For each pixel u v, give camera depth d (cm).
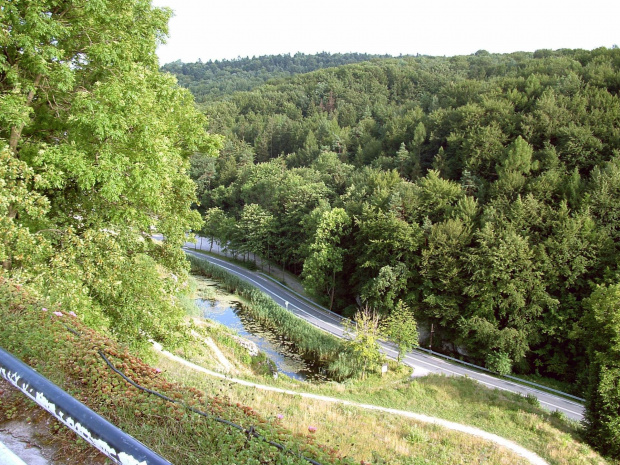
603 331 2891
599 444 2512
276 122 12812
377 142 8750
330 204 6900
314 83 16150
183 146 2130
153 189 1495
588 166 5316
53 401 304
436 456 1864
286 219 7119
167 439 623
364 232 5391
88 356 774
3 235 1182
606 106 5794
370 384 3306
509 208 4856
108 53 1337
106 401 670
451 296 4656
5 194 1138
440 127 7569
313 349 4038
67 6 1331
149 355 1697
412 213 5325
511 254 4244
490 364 4062
